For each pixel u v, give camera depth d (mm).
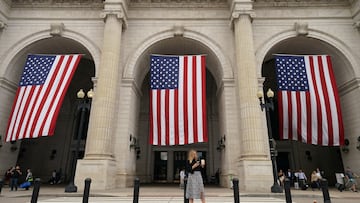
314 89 18562
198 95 18359
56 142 28406
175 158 28625
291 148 27750
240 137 18172
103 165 15859
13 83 21047
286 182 7746
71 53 23547
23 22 21641
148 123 29234
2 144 19547
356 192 16344
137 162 27750
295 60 19266
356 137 19312
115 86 18438
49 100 17906
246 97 17453
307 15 21391
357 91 19562
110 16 19750
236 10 19672
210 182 27062
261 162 15742
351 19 21281
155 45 21250
